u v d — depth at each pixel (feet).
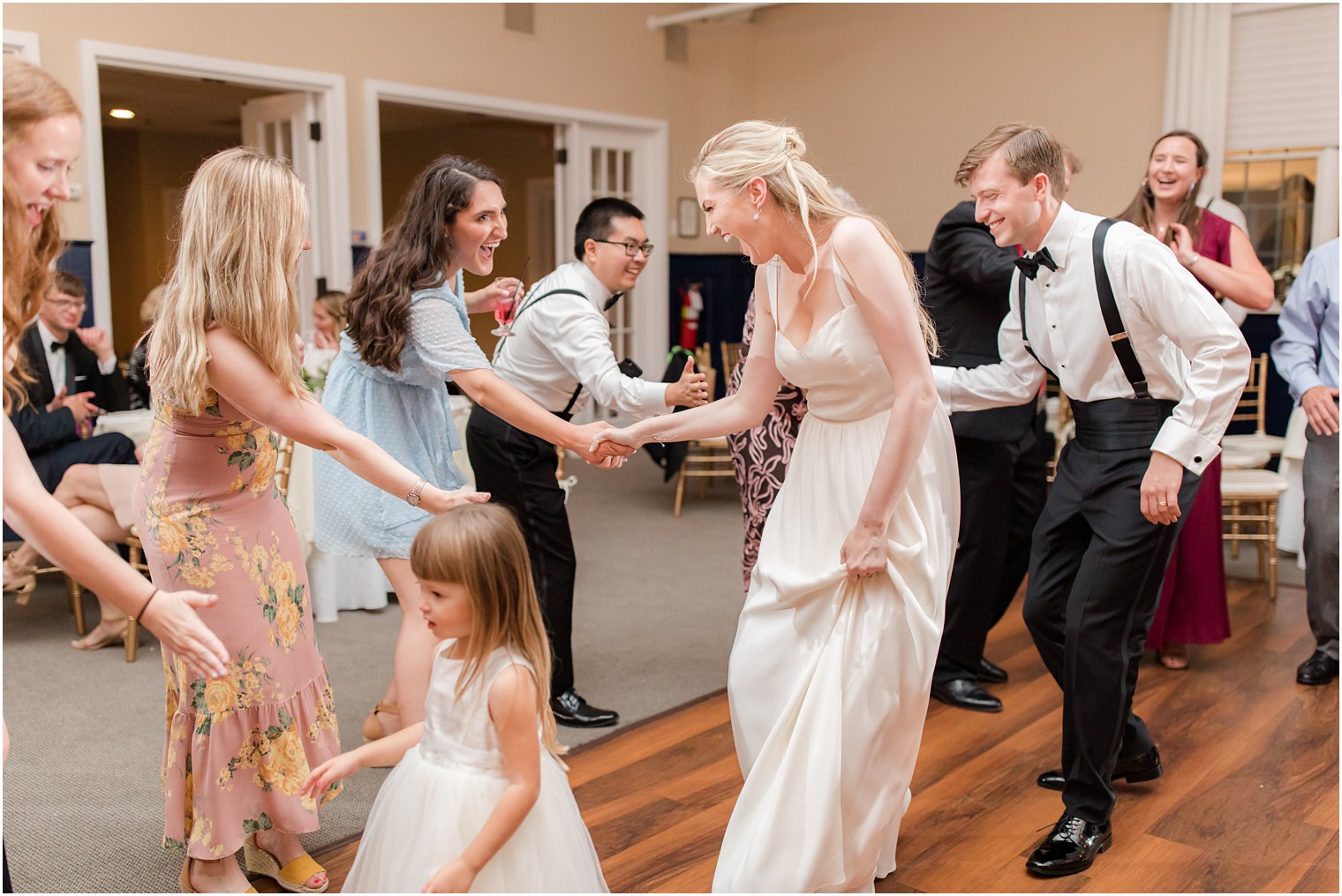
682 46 31.40
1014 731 10.69
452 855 5.49
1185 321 7.47
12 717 11.05
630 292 31.24
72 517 5.05
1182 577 12.37
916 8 28.63
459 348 8.50
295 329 6.88
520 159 39.09
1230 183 24.06
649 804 9.11
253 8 22.39
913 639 6.97
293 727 7.43
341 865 8.10
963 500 11.09
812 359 6.96
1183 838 8.53
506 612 5.54
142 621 5.17
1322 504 11.84
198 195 6.71
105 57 20.31
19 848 8.30
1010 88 27.32
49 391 14.35
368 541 8.83
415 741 5.98
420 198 8.63
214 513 7.04
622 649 13.30
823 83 30.55
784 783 6.81
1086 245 7.83
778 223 6.81
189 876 7.37
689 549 18.49
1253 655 13.04
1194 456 7.48
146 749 10.27
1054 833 8.15
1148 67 25.12
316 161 24.16
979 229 10.69
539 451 10.37
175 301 6.82
